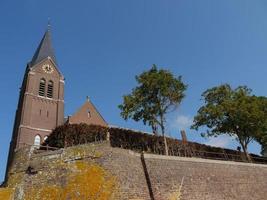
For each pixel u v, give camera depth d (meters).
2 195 22.02
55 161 23.25
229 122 38.34
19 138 52.47
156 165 24.89
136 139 33.69
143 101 32.84
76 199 20.66
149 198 22.56
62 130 30.50
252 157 41.59
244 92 40.38
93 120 52.56
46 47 66.19
